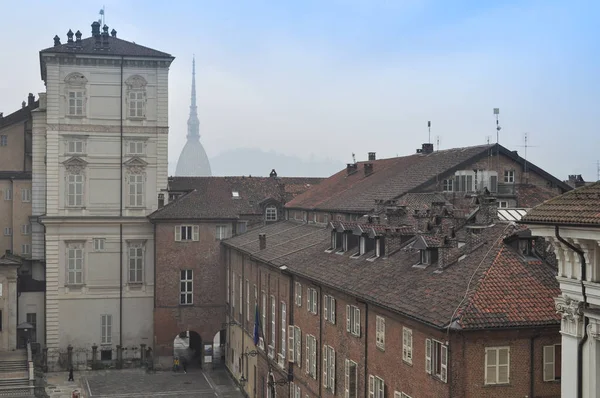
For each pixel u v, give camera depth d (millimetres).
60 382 78125
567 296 25531
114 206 85938
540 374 33531
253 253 70312
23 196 96250
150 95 86750
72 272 84875
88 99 85250
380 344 41688
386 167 77500
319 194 83438
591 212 24188
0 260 80938
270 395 65125
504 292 34656
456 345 33000
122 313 85938
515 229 39156
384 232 47781
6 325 80438
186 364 87688
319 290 52375
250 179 96375
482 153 64250
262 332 66875
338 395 48406
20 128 97000
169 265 85250
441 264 39688
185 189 90750
